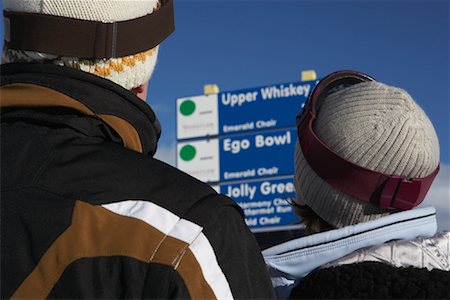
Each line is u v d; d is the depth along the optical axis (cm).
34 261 89
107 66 106
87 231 89
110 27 104
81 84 103
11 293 88
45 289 87
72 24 103
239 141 909
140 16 109
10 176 97
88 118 102
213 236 91
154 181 96
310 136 139
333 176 134
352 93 138
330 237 126
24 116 102
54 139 100
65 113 102
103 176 96
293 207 153
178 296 85
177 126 952
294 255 129
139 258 86
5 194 95
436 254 123
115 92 105
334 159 133
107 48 104
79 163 97
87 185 94
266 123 888
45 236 90
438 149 138
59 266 87
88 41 103
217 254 90
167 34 117
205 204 94
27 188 95
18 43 105
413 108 133
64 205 92
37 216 92
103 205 92
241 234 96
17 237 91
